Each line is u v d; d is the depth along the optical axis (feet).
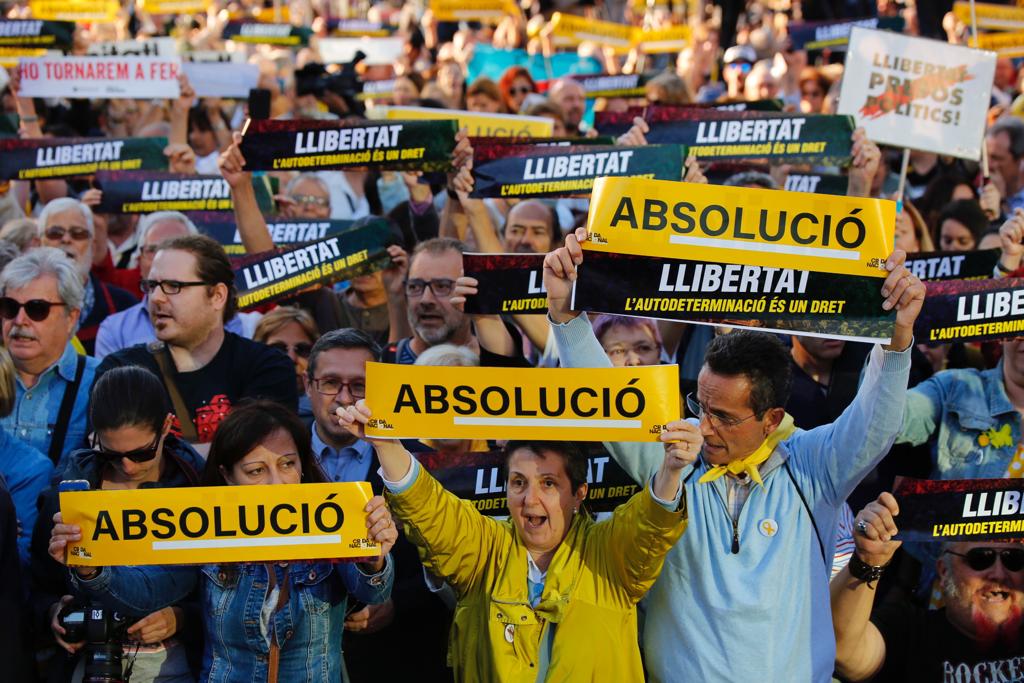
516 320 41.73
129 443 31.19
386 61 110.11
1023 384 37.50
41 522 32.32
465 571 29.48
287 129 45.11
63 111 85.30
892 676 32.73
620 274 28.68
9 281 38.50
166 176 53.52
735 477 30.30
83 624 29.89
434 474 33.68
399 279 49.34
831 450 29.78
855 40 53.21
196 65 76.13
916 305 27.89
